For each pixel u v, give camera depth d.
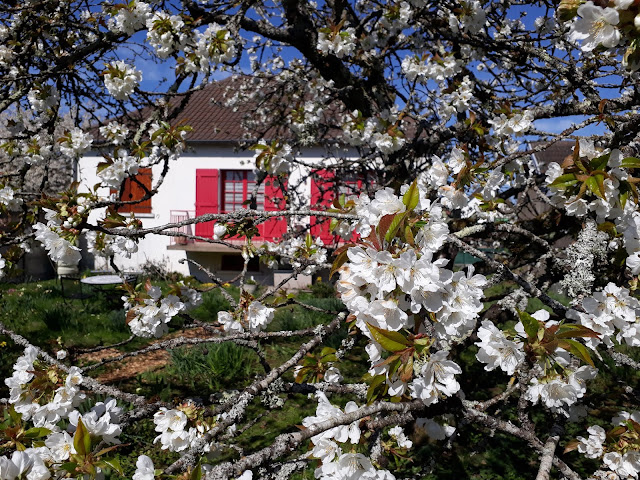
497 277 1.66
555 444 1.30
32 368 1.57
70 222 1.79
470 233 2.15
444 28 3.08
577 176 1.26
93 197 1.94
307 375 2.00
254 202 3.41
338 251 1.02
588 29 0.90
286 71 4.63
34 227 1.83
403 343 0.94
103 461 1.12
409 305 0.98
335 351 1.93
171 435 1.50
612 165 1.25
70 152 2.93
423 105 4.14
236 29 2.79
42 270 12.77
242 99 5.90
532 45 2.93
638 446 1.56
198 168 12.97
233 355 5.29
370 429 1.13
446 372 1.00
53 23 3.00
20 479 1.04
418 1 3.05
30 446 1.32
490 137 2.83
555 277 2.32
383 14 3.29
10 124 3.32
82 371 1.79
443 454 3.52
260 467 1.14
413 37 3.61
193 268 13.23
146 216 13.20
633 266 1.43
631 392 1.87
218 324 2.41
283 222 10.95
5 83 3.07
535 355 1.08
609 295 1.38
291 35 3.75
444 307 0.99
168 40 2.53
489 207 2.07
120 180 2.42
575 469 3.42
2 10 2.92
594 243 1.77
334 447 1.08
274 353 5.89
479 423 1.24
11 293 9.05
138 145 2.59
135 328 2.24
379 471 1.09
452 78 3.36
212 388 4.91
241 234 2.52
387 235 0.97
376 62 3.77
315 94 4.26
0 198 2.98
